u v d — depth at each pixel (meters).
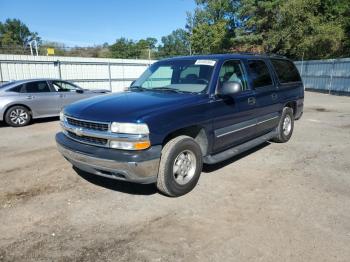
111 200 4.14
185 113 4.12
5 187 4.65
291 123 7.09
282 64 6.84
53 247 3.12
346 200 4.09
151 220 3.62
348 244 3.11
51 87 10.70
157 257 2.94
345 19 29.12
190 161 4.30
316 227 3.43
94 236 3.31
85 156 3.91
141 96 4.45
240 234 3.29
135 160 3.63
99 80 24.41
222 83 4.79
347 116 11.21
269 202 4.04
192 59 5.20
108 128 3.75
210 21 50.25
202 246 3.10
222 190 4.42
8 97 9.73
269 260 2.87
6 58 19.77
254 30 34.94
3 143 7.61
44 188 4.58
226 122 4.84
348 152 6.32
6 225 3.54
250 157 5.93
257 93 5.55
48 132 8.95
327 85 22.31
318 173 5.09
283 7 27.94
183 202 4.06
